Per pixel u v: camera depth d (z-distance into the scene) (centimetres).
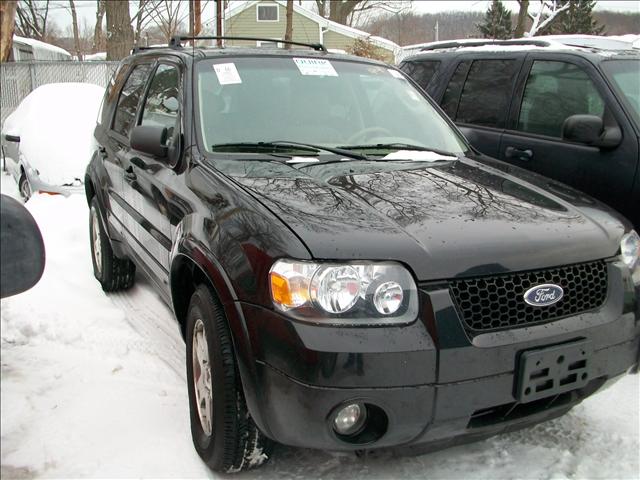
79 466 295
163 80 429
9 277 183
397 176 330
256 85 392
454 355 243
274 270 249
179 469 294
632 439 325
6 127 966
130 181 434
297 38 3397
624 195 439
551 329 262
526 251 264
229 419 273
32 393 362
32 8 3372
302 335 238
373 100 420
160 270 378
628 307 288
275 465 298
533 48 548
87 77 1905
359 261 245
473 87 588
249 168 327
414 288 247
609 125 454
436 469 297
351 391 236
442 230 264
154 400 356
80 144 820
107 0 1927
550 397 275
